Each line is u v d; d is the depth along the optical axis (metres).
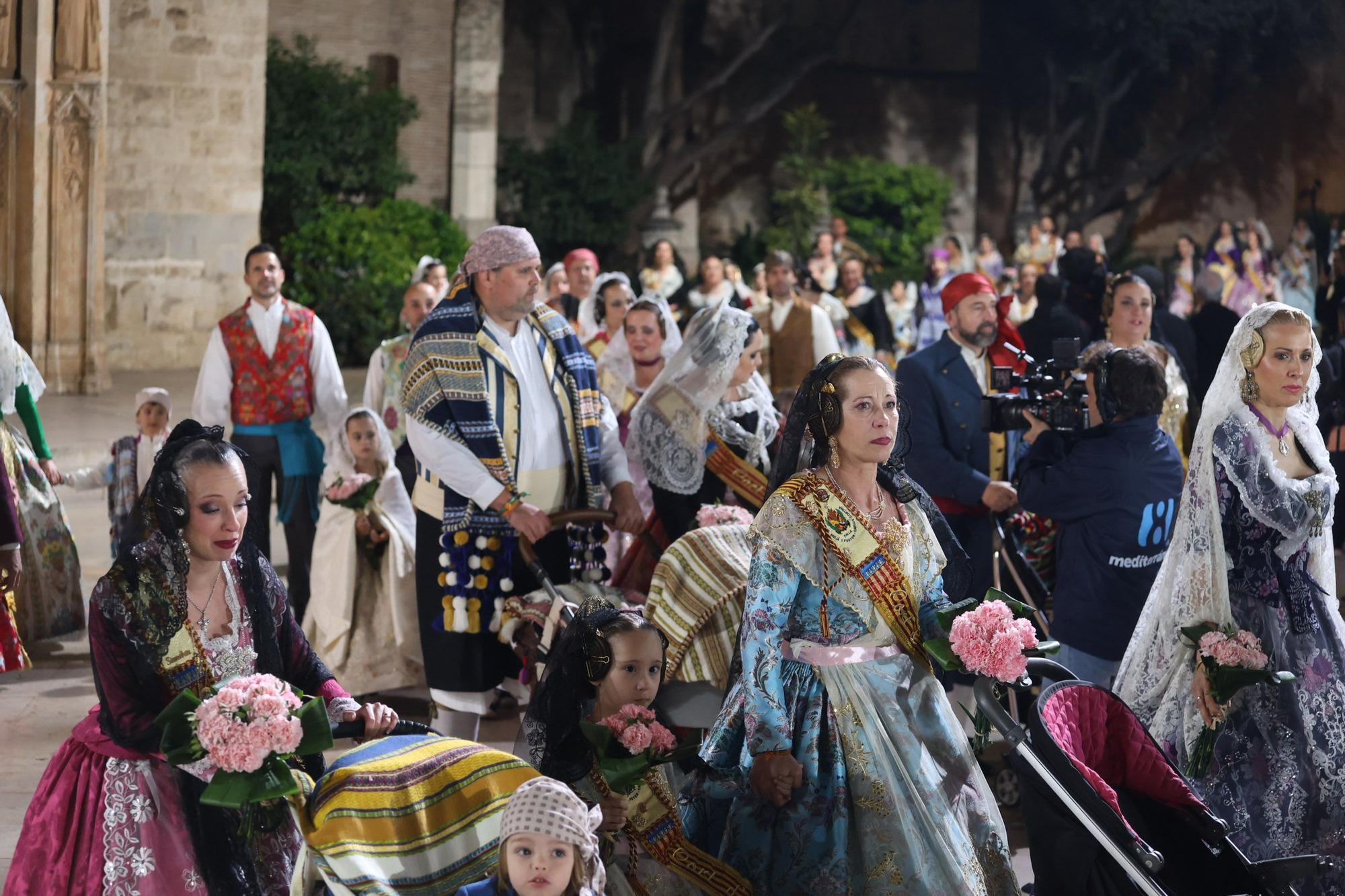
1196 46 30.77
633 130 27.25
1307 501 4.51
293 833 3.66
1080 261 9.12
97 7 14.41
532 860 3.04
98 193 14.77
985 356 5.86
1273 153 32.50
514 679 5.71
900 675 3.87
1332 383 6.84
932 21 30.72
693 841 3.95
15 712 6.25
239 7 17.47
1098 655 5.00
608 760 3.60
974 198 31.42
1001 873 3.85
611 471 5.54
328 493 6.41
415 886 3.26
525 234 5.18
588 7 27.02
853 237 27.75
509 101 26.56
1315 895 4.39
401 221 20.03
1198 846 3.95
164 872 3.50
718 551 4.74
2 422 7.13
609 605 4.02
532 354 5.30
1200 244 32.53
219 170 17.58
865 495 3.91
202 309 17.66
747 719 3.76
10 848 4.80
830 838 3.74
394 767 3.38
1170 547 4.64
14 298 14.51
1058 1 30.42
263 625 3.71
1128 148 32.19
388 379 7.93
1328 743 4.51
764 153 29.11
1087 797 3.62
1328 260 26.81
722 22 28.41
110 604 3.52
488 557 5.17
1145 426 5.01
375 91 22.53
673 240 26.72
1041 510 5.06
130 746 3.46
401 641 6.43
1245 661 4.35
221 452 3.58
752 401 5.59
